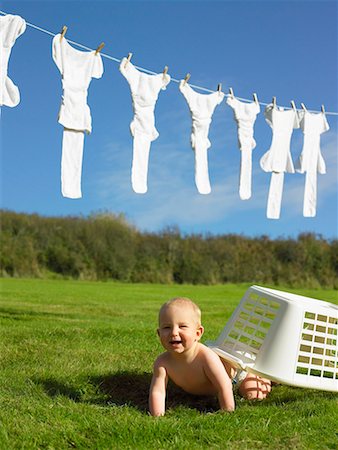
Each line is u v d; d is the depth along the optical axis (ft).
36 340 14.34
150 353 13.37
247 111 15.88
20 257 59.16
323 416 8.21
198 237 62.85
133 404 9.42
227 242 63.52
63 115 12.80
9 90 12.55
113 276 60.13
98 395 9.82
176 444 7.06
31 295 35.53
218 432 7.52
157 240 62.18
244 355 9.44
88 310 26.58
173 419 8.05
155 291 46.11
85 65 13.08
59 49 12.78
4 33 12.40
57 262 60.03
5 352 12.85
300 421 7.99
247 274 61.67
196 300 37.99
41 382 10.27
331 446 7.23
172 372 9.16
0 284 47.06
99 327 17.40
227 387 8.82
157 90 14.25
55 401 9.18
